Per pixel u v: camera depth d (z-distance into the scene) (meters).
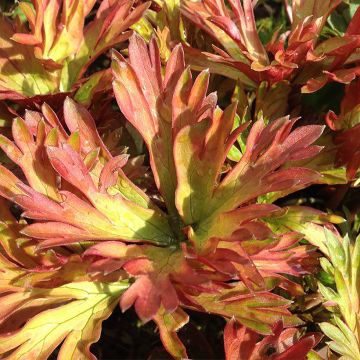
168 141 0.13
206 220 0.12
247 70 0.15
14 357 0.11
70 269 0.11
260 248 0.11
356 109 0.14
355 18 0.15
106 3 0.15
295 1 0.16
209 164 0.12
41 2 0.14
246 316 0.11
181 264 0.11
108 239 0.12
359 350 0.12
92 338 0.11
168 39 0.16
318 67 0.15
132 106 0.12
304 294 0.13
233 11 0.16
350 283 0.13
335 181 0.14
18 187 0.11
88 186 0.11
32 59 0.15
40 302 0.12
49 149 0.11
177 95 0.12
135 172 0.13
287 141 0.12
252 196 0.12
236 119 0.14
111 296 0.12
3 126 0.15
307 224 0.13
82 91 0.15
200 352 0.14
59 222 0.11
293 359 0.12
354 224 0.16
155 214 0.13
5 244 0.12
